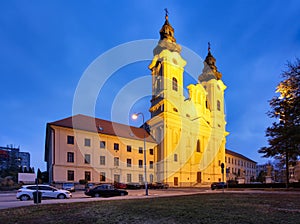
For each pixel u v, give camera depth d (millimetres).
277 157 28797
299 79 19562
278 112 22828
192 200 13922
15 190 35969
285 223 7039
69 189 31625
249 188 33656
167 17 61250
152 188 42031
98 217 8781
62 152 40312
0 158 99125
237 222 7195
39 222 8492
